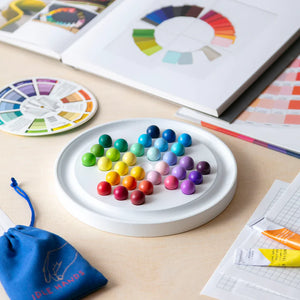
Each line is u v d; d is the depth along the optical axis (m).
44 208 0.72
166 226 0.67
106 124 0.82
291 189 0.73
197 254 0.66
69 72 0.96
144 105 0.89
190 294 0.61
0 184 0.76
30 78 0.94
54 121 0.85
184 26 0.96
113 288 0.62
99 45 0.94
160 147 0.77
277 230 0.67
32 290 0.59
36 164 0.79
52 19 1.01
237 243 0.67
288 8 0.98
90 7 1.03
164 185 0.71
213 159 0.76
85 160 0.75
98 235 0.68
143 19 0.98
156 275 0.63
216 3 1.00
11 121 0.85
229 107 0.85
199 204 0.70
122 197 0.69
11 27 1.00
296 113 0.84
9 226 0.70
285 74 0.91
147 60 0.91
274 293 0.60
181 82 0.87
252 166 0.77
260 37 0.93
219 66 0.89
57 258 0.63
